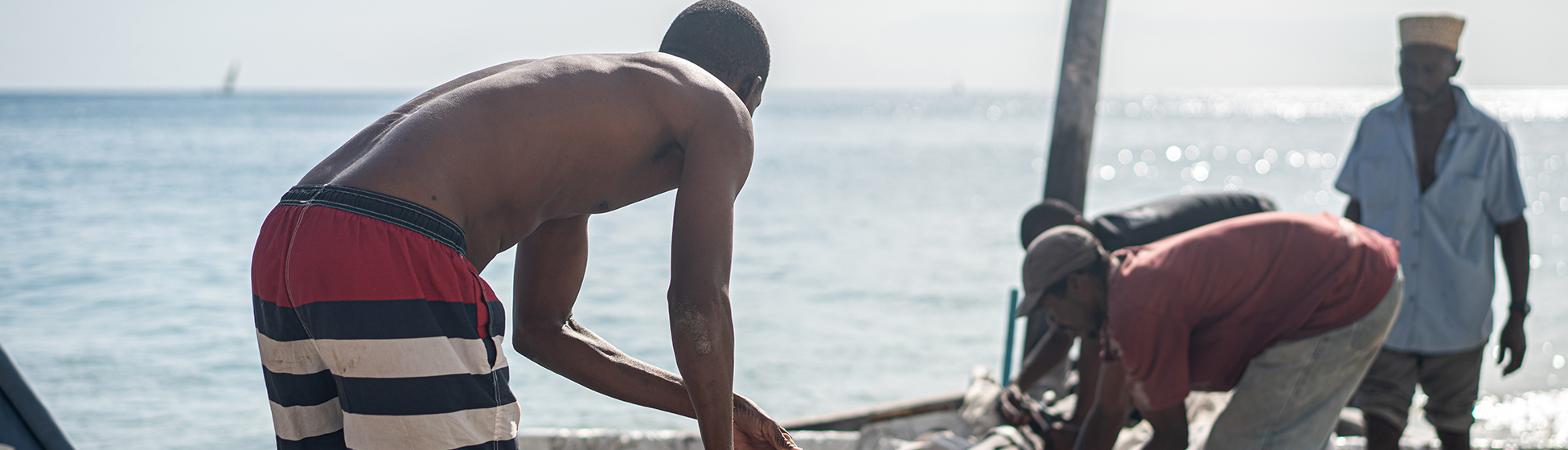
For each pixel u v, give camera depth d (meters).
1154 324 2.56
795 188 24.23
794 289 11.32
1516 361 3.51
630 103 1.42
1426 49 3.31
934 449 3.32
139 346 8.89
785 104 175.25
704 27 1.67
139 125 64.50
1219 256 2.65
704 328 1.24
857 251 14.14
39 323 9.84
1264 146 46.38
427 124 1.31
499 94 1.36
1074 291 2.79
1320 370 2.67
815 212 19.03
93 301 10.89
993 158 36.16
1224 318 2.68
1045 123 78.44
